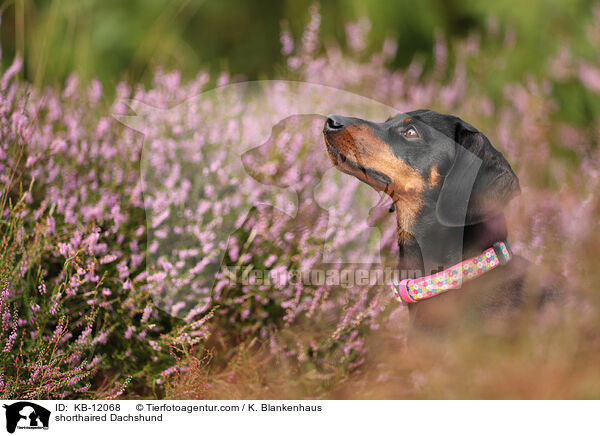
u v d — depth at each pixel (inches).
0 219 125.4
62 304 117.0
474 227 121.6
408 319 134.0
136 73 257.8
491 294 118.0
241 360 122.6
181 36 358.0
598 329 107.2
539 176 195.0
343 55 255.3
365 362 128.0
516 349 105.7
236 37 391.2
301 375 125.6
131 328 115.6
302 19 346.0
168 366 122.7
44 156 134.5
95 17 349.4
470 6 343.9
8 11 275.7
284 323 129.8
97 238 115.3
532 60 301.4
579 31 307.6
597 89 236.5
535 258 144.7
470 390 104.0
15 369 111.4
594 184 173.6
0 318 110.5
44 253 122.9
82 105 158.1
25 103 137.1
